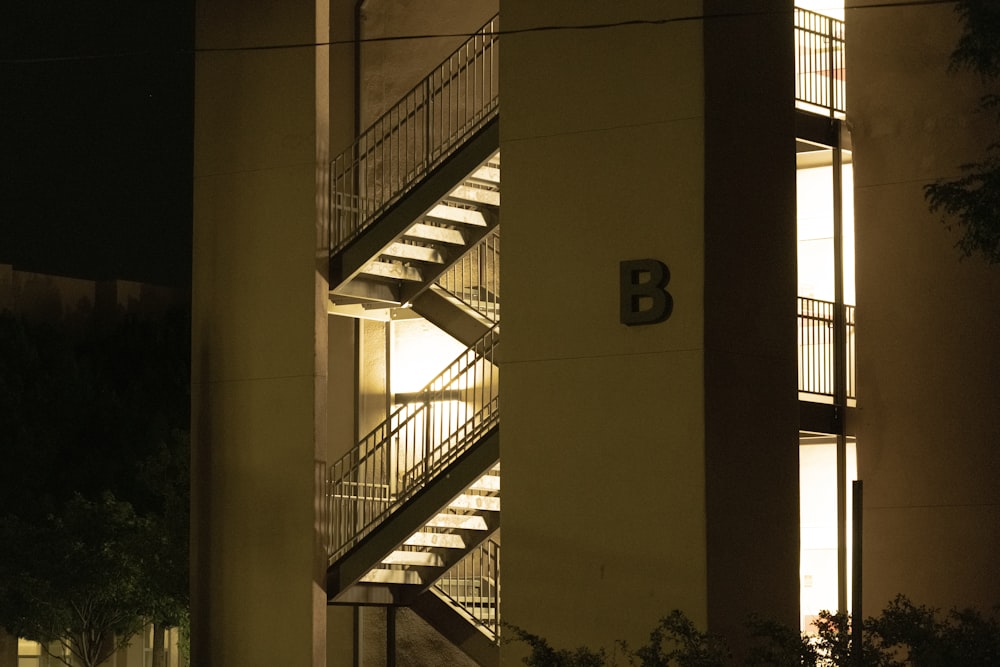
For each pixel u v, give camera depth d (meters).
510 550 20.52
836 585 22.28
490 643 22.98
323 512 22.33
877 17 22.33
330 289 22.81
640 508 19.50
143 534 29.30
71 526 32.97
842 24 23.55
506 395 20.78
